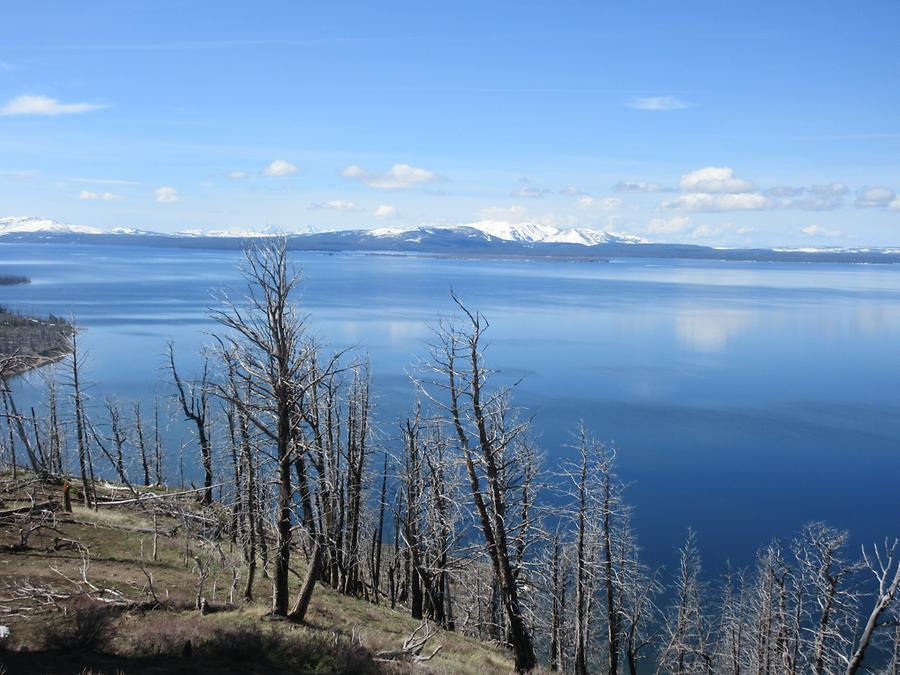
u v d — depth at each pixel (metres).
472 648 29.12
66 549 30.09
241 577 30.17
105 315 167.12
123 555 30.55
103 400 79.06
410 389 81.31
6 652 16.06
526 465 30.06
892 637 40.81
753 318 199.75
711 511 59.78
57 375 76.19
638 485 65.38
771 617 38.38
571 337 155.25
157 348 118.12
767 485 66.00
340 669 18.39
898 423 86.94
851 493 64.50
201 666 16.89
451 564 31.34
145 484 56.66
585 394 98.94
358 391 41.78
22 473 45.34
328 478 26.53
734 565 50.69
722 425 85.00
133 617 21.42
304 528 23.70
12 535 30.64
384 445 51.56
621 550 37.47
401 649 22.92
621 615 39.75
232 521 27.02
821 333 169.25
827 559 33.12
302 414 22.98
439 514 31.34
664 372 116.94
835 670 39.84
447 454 29.27
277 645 18.77
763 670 38.66
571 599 42.91
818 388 106.75
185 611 23.45
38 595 22.86
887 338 161.25
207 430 43.38
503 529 24.73
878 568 50.03
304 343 36.06
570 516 37.78
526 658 24.88
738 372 118.62
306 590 24.09
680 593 45.44
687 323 186.12
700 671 41.62
